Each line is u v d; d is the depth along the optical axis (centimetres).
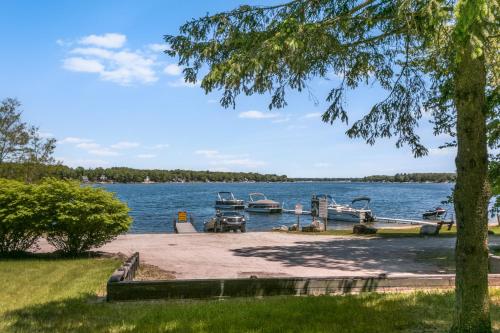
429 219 6312
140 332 664
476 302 563
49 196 1711
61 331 674
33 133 2992
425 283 1030
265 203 7519
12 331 673
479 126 560
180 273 1416
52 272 1328
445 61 622
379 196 13975
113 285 903
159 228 4806
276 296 950
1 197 1698
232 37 642
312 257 1830
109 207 1783
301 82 742
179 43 664
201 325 697
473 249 565
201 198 12556
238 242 2412
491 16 400
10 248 1789
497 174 1602
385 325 689
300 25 564
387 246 2223
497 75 1020
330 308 802
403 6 513
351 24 683
